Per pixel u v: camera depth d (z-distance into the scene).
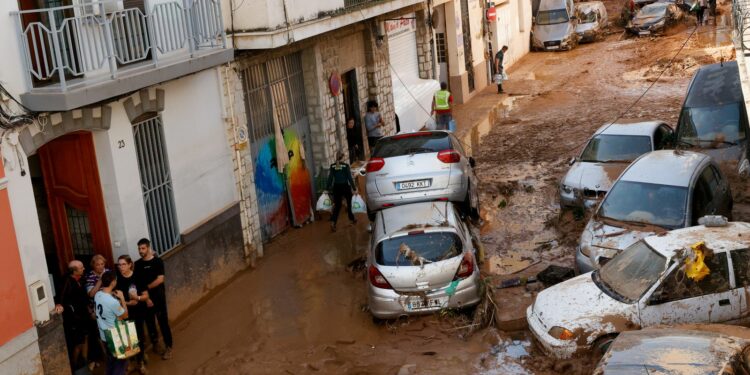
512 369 9.70
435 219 11.76
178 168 12.41
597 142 15.98
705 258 9.41
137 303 10.52
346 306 12.18
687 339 7.73
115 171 11.01
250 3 13.45
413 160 14.16
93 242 11.41
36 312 9.51
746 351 7.43
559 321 9.59
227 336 11.56
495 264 13.09
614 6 45.53
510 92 28.12
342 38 18.23
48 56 10.45
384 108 20.25
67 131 10.17
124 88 10.21
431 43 24.09
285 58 15.98
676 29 36.50
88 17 10.50
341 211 16.98
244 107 14.12
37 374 9.53
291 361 10.55
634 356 7.57
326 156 17.14
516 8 33.81
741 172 14.83
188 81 12.59
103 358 10.80
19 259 9.30
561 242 13.75
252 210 14.30
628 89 26.12
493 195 16.81
